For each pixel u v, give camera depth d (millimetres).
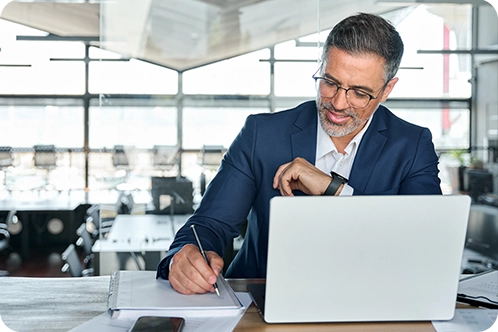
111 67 7145
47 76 10594
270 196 1637
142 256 5668
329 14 6562
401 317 1201
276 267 1145
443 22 6887
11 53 10469
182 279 1300
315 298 1170
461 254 1180
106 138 7125
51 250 7766
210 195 1623
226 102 7719
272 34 7723
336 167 1649
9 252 7637
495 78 7113
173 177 7207
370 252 1156
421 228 1153
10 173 10102
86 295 1377
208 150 7590
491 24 6938
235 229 1615
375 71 1401
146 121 7277
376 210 1134
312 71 7730
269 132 1664
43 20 9133
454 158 7320
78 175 10398
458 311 1289
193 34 7551
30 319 1200
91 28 9453
